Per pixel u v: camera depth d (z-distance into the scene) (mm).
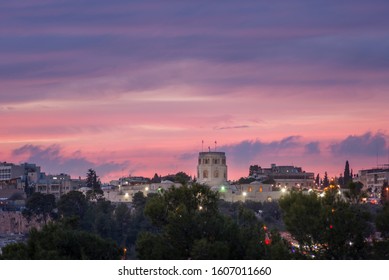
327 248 143875
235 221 154750
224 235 148250
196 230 147250
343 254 143625
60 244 149250
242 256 147500
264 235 152625
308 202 147250
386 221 143875
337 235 141875
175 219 147500
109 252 154000
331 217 143375
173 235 147000
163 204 154125
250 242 147625
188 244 146750
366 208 151500
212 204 155750
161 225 154500
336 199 151375
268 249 145375
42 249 144000
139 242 149375
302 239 144875
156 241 148625
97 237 154625
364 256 143500
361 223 145000
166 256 145500
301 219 144125
